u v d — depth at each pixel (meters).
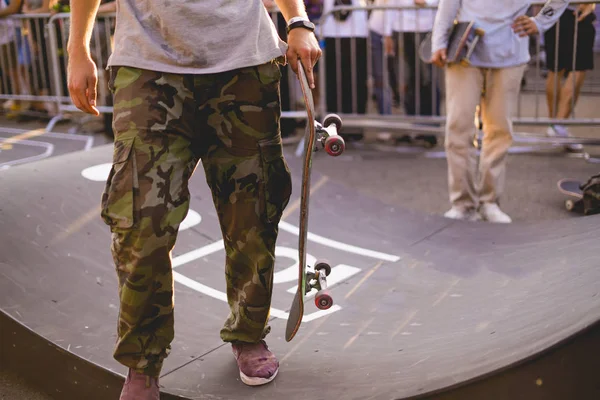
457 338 2.24
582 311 1.92
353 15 6.38
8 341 2.38
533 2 4.82
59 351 2.22
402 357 2.19
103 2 6.72
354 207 3.84
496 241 3.35
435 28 4.07
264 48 1.91
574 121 5.88
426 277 2.97
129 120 1.81
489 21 3.93
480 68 4.07
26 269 2.66
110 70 1.89
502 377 1.77
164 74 1.82
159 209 1.78
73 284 2.65
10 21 7.32
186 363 2.22
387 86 6.75
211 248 3.16
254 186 1.97
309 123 1.83
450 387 1.82
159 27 1.84
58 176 3.49
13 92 7.61
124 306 1.84
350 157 6.33
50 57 7.20
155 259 1.81
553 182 5.35
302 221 1.87
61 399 2.27
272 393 2.05
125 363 1.89
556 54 5.80
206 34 1.84
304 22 1.95
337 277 3.00
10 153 6.16
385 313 2.62
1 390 2.32
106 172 3.64
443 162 6.09
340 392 2.01
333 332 2.47
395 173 5.74
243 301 2.07
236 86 1.89
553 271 2.74
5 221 2.93
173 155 1.83
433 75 6.38
